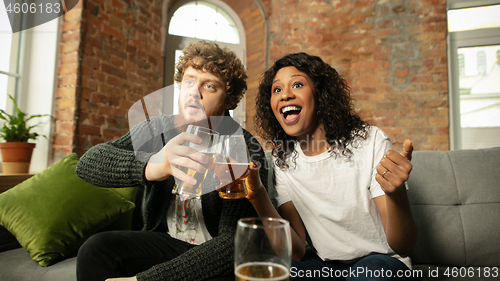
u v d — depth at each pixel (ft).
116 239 2.74
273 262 1.38
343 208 3.08
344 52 8.87
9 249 3.97
